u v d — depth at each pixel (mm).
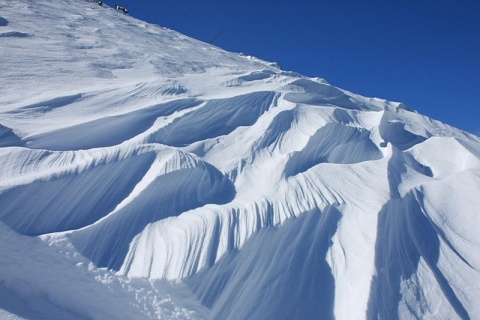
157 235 4293
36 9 11109
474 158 6801
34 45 8406
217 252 4137
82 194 4508
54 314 3357
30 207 4117
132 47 10086
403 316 3969
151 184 4855
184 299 3738
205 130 6684
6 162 4539
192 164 5355
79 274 3727
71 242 3945
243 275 4098
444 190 5922
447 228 5289
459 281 4559
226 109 7305
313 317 3961
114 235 4191
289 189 5320
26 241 3797
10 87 6426
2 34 8461
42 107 6051
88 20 11680
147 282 3779
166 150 5484
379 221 4879
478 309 4270
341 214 5078
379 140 7355
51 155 4887
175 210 4707
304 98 8750
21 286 3484
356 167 6090
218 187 5340
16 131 5277
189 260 3982
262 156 6242
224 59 11711
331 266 4438
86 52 8844
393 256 4570
